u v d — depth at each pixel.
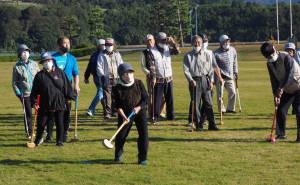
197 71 15.02
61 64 14.53
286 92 13.17
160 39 16.95
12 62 71.38
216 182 9.64
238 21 132.00
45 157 11.84
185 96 25.19
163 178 9.95
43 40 127.12
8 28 129.25
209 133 14.55
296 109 13.05
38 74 13.02
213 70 15.48
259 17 128.38
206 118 16.17
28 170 10.72
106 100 17.69
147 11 144.50
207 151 12.19
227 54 18.56
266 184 9.50
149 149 12.44
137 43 142.88
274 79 12.95
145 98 11.04
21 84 14.26
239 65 51.72
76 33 128.38
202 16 136.62
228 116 17.94
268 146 12.66
